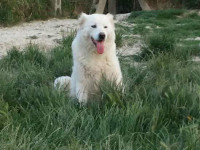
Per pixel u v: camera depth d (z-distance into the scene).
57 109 4.79
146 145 4.30
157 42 7.47
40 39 9.03
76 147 4.18
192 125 4.35
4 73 5.81
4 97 5.16
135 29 9.47
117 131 4.44
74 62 5.41
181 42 8.28
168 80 5.58
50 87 5.36
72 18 13.02
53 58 7.09
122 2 13.88
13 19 11.55
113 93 5.06
